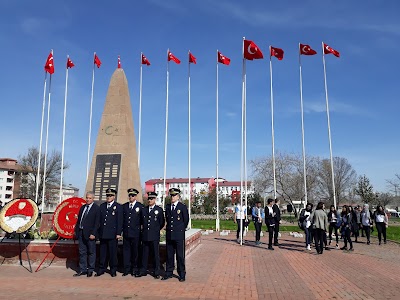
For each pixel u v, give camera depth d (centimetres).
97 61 2020
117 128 1441
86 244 902
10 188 7600
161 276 877
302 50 2145
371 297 696
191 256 1209
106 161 1403
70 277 862
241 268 1002
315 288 767
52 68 2027
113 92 1477
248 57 1720
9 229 966
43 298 667
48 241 1019
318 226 1322
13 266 986
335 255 1305
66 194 7638
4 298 666
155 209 900
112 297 678
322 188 5741
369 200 5056
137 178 1484
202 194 5678
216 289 747
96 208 903
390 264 1116
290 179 5494
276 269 995
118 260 976
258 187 5544
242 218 1653
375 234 2356
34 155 5138
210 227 3006
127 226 897
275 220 1530
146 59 2061
